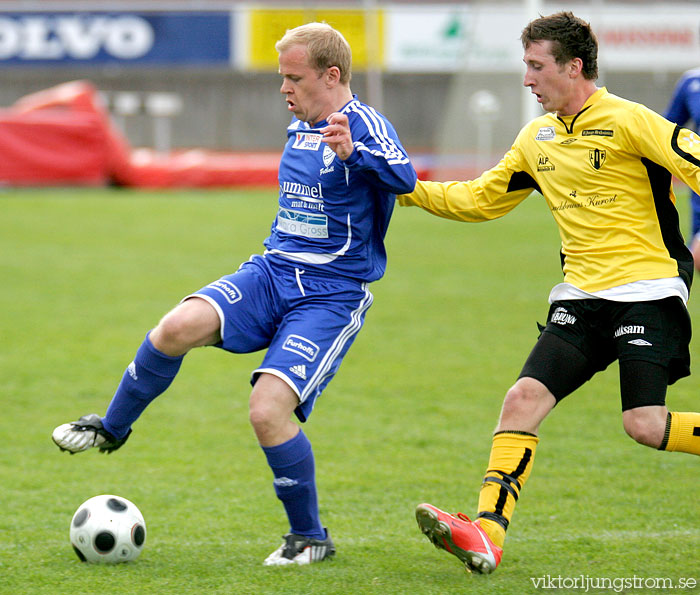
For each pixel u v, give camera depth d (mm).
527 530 16141
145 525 15703
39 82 102250
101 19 96688
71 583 13398
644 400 13516
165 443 21672
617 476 19344
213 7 98750
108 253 49188
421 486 18703
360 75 101500
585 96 14172
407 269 46156
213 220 61469
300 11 95500
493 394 26047
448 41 91438
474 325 34719
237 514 17016
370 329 34062
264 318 14406
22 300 38156
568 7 87750
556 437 22234
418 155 94812
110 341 31750
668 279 13812
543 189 14711
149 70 103312
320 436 22188
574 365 14125
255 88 104375
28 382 26719
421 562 14500
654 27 87500
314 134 14398
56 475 19219
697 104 25719
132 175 79062
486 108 84875
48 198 70125
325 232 14367
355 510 17266
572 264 14445
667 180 14000
